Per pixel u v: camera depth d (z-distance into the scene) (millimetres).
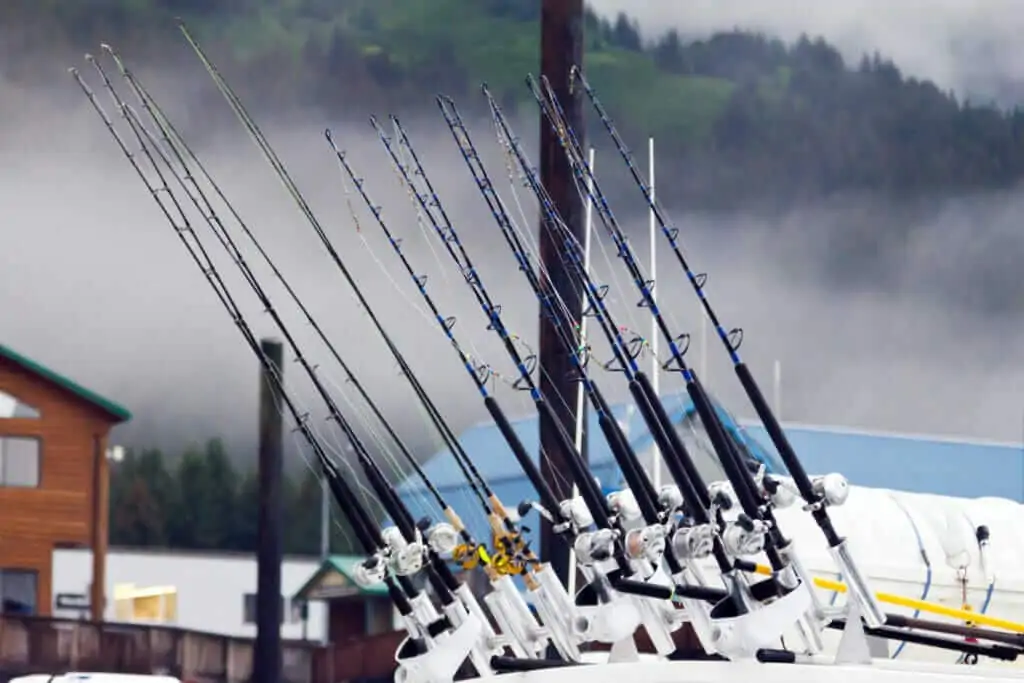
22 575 89250
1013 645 24906
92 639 81875
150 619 107188
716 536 22250
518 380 24828
